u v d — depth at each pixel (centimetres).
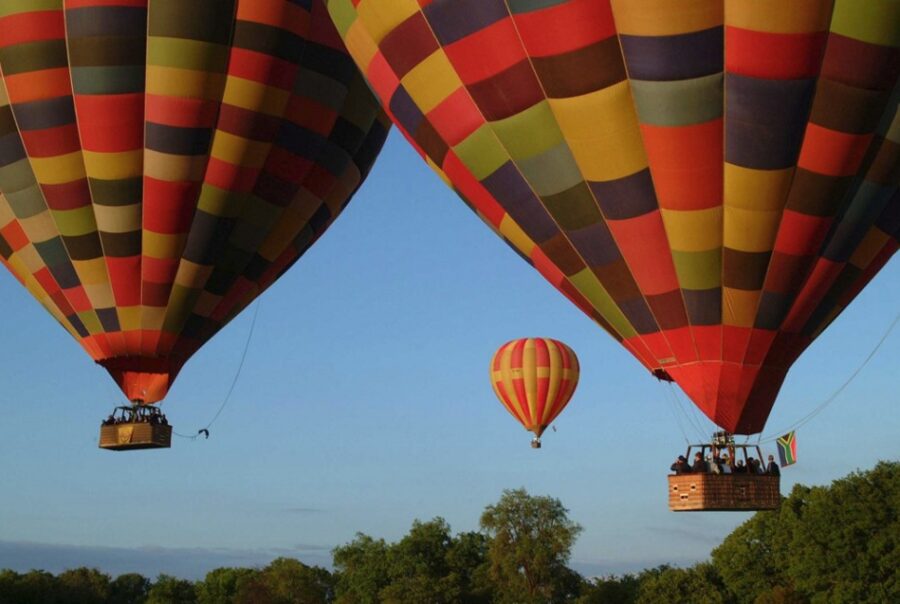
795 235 1424
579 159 1456
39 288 2000
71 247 1920
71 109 1848
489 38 1446
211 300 1984
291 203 1984
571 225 1502
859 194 1426
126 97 1833
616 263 1496
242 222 1953
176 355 1991
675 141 1398
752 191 1402
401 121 1617
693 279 1461
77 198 1891
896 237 1504
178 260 1931
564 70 1411
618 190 1448
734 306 1466
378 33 1558
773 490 1488
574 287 1568
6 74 1844
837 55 1327
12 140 1883
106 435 1966
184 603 8569
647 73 1375
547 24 1402
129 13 1809
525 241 1584
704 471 1493
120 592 9969
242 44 1856
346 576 7612
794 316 1479
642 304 1503
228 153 1891
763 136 1370
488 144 1512
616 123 1416
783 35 1320
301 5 1900
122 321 1955
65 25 1823
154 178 1877
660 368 1529
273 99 1894
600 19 1385
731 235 1433
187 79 1833
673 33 1349
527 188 1514
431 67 1513
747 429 1493
